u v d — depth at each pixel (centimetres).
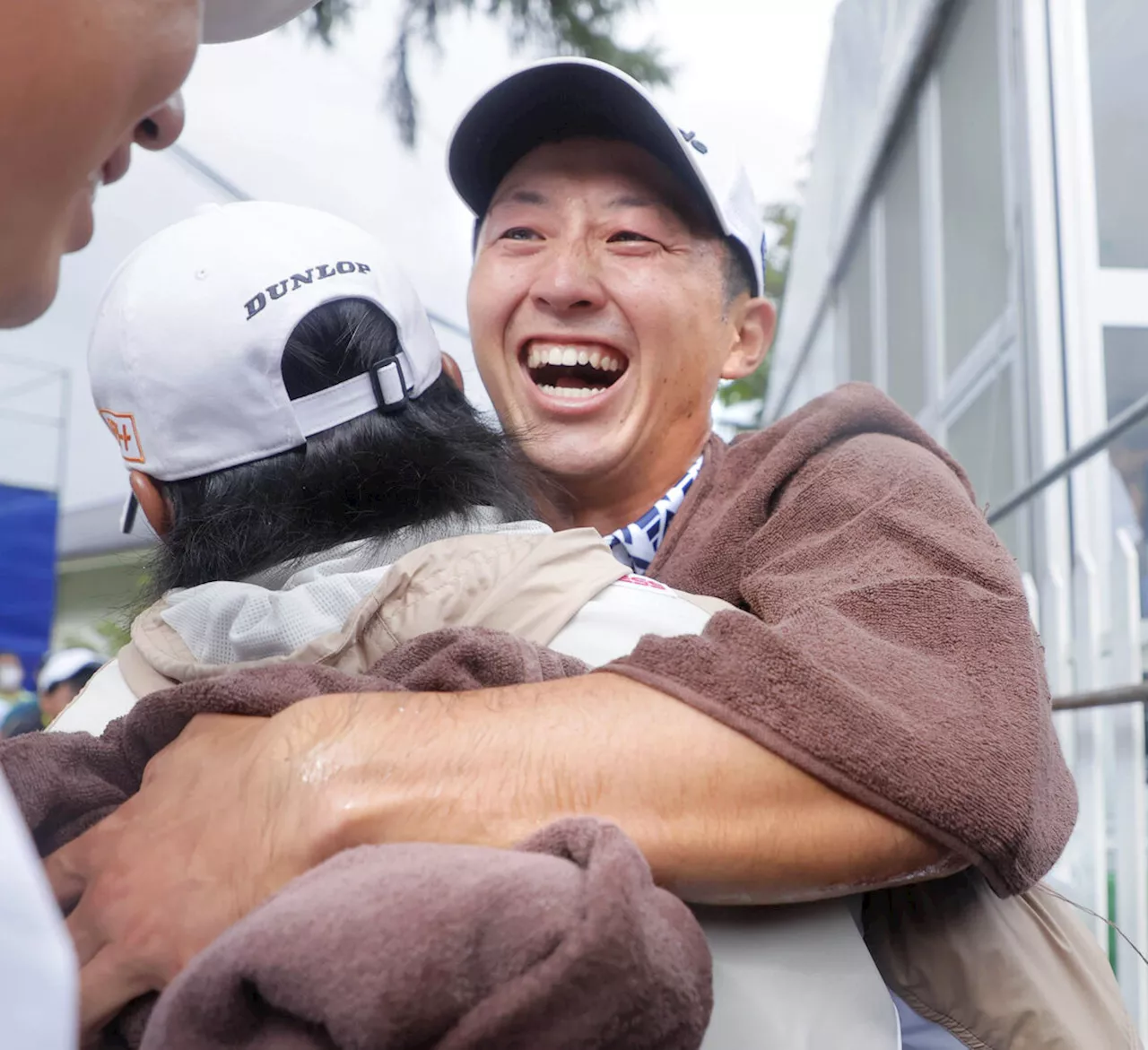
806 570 117
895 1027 92
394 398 100
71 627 912
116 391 100
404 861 64
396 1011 57
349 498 98
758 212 178
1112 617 244
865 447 132
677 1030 62
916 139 490
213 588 96
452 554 95
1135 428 334
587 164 164
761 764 85
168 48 63
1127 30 346
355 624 91
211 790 84
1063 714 279
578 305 162
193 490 100
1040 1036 104
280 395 97
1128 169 342
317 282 99
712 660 88
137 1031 79
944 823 86
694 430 169
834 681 88
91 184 71
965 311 441
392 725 84
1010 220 365
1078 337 329
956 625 100
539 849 68
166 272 99
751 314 179
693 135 167
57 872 86
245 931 61
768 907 90
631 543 159
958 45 427
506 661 89
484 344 169
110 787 91
